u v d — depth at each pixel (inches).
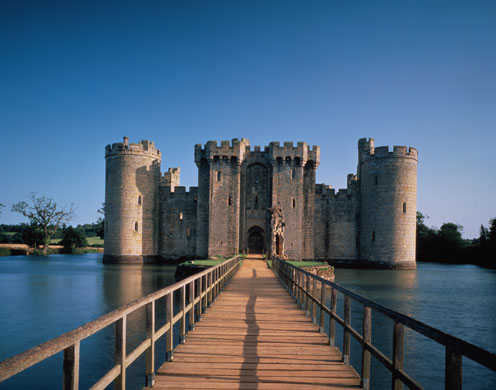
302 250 2225.6
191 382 283.4
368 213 2267.5
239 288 791.7
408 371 588.7
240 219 2283.5
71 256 3233.3
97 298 1144.2
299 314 530.9
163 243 2412.6
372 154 2257.6
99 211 3479.3
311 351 364.5
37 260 2716.5
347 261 2351.1
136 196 2314.2
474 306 1101.7
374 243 2212.1
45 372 568.7
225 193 2256.4
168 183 2509.8
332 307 385.4
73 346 152.5
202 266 1405.0
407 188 2174.0
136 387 499.8
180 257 2393.0
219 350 364.2
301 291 587.8
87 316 909.8
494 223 2709.2
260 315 523.2
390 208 2165.4
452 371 145.4
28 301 1095.0
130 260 2272.4
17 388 510.0
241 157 2276.1
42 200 3373.5
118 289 1310.3
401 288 1432.1
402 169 2170.3
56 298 1141.7
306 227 2263.8
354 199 2381.9
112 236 2292.1
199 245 2306.8
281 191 2251.5
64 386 150.8
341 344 709.9
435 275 1941.4
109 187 2326.5
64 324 832.3
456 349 141.3
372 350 253.9
